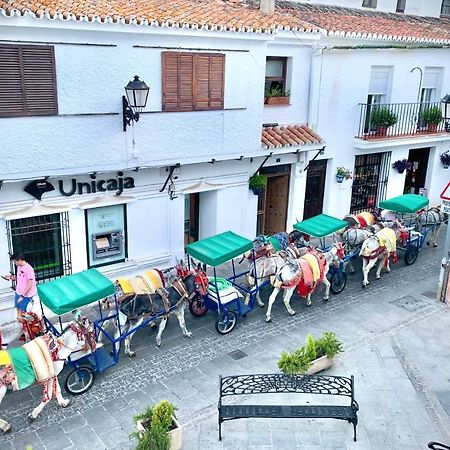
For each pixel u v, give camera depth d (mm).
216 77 12328
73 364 8961
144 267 13086
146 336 11047
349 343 10969
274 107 14828
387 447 8078
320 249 13133
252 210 15031
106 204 11992
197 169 13336
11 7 9297
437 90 19188
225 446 8039
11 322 11164
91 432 8320
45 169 10453
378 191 18453
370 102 17266
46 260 11695
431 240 16844
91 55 10430
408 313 12367
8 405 8906
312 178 16609
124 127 11195
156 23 10836
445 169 20438
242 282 13250
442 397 9336
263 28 12578
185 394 9258
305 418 8453
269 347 10758
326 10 17828
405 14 21047
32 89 9945
